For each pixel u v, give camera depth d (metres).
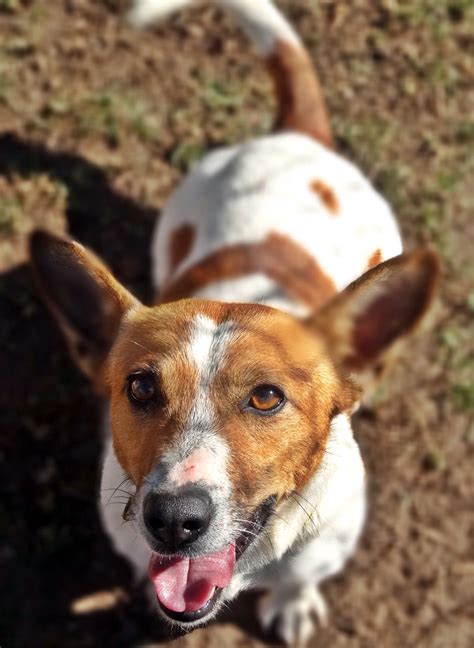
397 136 0.75
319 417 0.40
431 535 0.63
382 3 0.79
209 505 0.35
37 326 0.67
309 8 0.78
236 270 0.52
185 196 0.61
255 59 0.77
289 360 0.39
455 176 0.74
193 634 0.59
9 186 0.70
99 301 0.43
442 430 0.66
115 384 0.40
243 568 0.44
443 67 0.78
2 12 0.76
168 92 0.75
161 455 0.36
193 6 0.78
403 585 0.62
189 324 0.39
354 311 0.40
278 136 0.62
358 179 0.60
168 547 0.36
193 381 0.38
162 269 0.63
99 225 0.71
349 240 0.56
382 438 0.65
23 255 0.68
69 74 0.75
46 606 0.59
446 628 0.61
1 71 0.74
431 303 0.40
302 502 0.42
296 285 0.52
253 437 0.37
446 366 0.68
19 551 0.60
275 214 0.55
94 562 0.61
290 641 0.59
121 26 0.77
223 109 0.75
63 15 0.76
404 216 0.72
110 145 0.73
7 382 0.65
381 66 0.78
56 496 0.62
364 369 0.42
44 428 0.63
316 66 0.77
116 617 0.59
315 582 0.55
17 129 0.72
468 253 0.72
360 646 0.60
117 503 0.44
